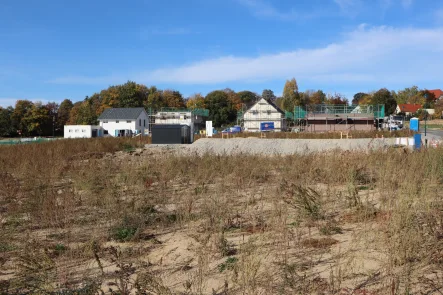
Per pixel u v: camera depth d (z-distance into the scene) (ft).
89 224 22.15
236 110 296.51
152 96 289.94
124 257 17.02
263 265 14.71
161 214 23.57
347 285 12.92
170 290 13.30
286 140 94.84
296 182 29.43
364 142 82.12
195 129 230.48
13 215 24.09
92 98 312.09
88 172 36.40
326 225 19.53
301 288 12.69
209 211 21.70
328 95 307.37
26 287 13.99
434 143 55.98
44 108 275.39
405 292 11.94
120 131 222.28
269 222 20.17
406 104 290.76
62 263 16.53
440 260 14.42
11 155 62.28
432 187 25.48
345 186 29.37
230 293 12.75
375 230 17.72
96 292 13.14
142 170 39.19
